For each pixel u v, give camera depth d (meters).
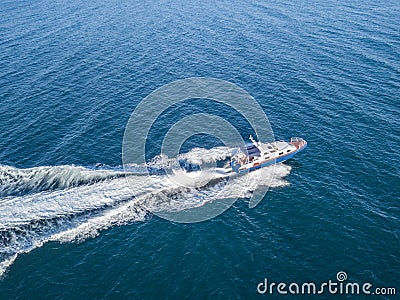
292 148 57.47
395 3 118.75
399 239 44.59
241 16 114.25
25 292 40.00
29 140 61.75
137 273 41.94
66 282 40.97
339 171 54.81
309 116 66.62
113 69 84.19
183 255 43.72
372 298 38.84
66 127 65.12
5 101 71.62
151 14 118.44
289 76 79.25
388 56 85.06
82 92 75.19
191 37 100.56
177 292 40.03
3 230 44.56
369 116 65.56
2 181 51.03
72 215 47.00
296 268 42.09
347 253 43.38
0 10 121.00
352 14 110.81
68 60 87.62
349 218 47.53
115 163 56.66
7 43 95.50
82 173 52.34
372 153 57.59
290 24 106.00
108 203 48.69
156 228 46.47
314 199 50.47
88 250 43.94
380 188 51.66
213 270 42.09
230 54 90.31
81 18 114.12
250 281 40.88
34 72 82.06
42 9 122.19
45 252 43.38
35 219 46.06
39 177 51.72
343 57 85.69
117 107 70.56
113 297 39.69
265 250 44.12
